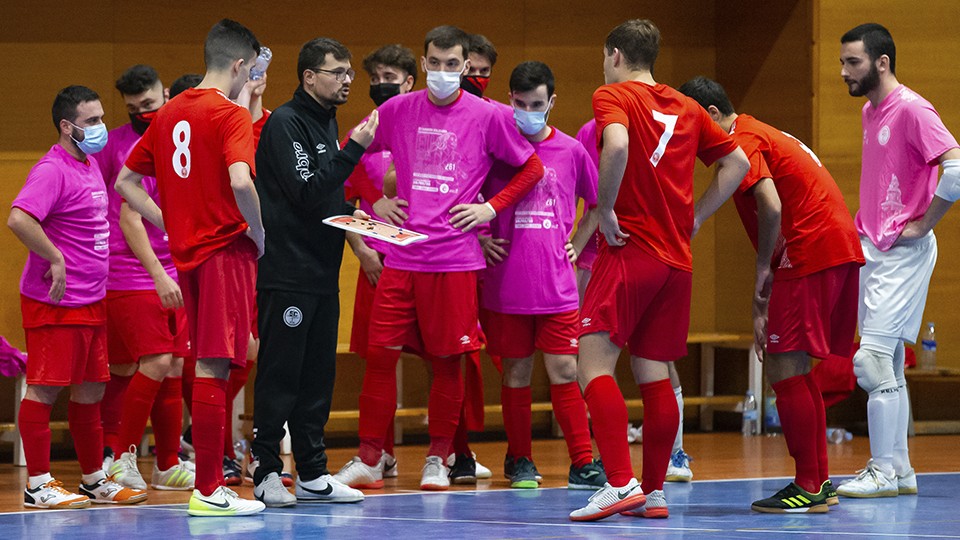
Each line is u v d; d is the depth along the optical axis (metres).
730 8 25.50
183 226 13.71
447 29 15.68
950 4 24.73
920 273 16.48
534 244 16.52
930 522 13.61
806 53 23.83
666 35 25.50
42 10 22.16
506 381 17.02
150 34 22.78
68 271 15.18
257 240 13.61
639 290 13.18
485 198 16.72
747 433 24.06
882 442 16.06
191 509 13.94
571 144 16.81
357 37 23.75
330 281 14.82
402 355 23.97
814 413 14.39
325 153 14.78
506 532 12.71
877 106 16.66
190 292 13.82
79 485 16.98
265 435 14.70
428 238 16.03
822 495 14.41
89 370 15.42
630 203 13.21
